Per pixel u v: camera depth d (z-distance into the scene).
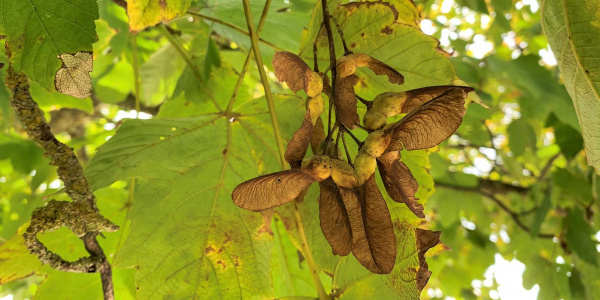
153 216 0.33
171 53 0.71
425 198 0.34
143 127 0.35
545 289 0.83
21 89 0.29
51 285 0.38
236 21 0.48
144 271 0.32
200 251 0.33
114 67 0.73
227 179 0.35
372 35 0.32
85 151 0.95
